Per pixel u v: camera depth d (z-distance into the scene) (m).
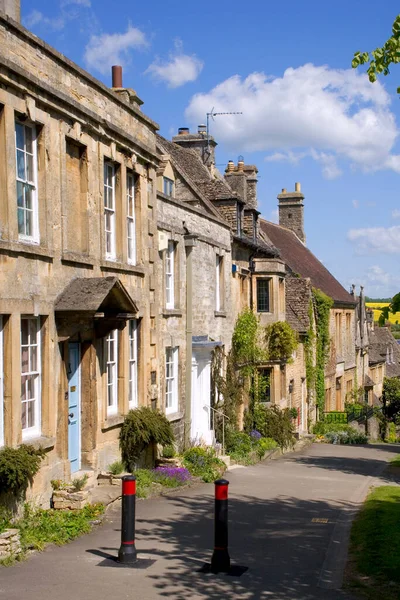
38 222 11.93
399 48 9.95
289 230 49.62
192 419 21.62
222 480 9.59
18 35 11.19
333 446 32.34
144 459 16.73
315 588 8.71
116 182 15.48
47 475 11.91
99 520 11.81
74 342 13.59
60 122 12.59
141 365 16.64
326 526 12.59
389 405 55.34
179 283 19.88
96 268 14.04
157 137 29.02
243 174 30.05
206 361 22.58
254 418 27.83
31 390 11.93
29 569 9.23
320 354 38.31
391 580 8.92
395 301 10.35
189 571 9.38
